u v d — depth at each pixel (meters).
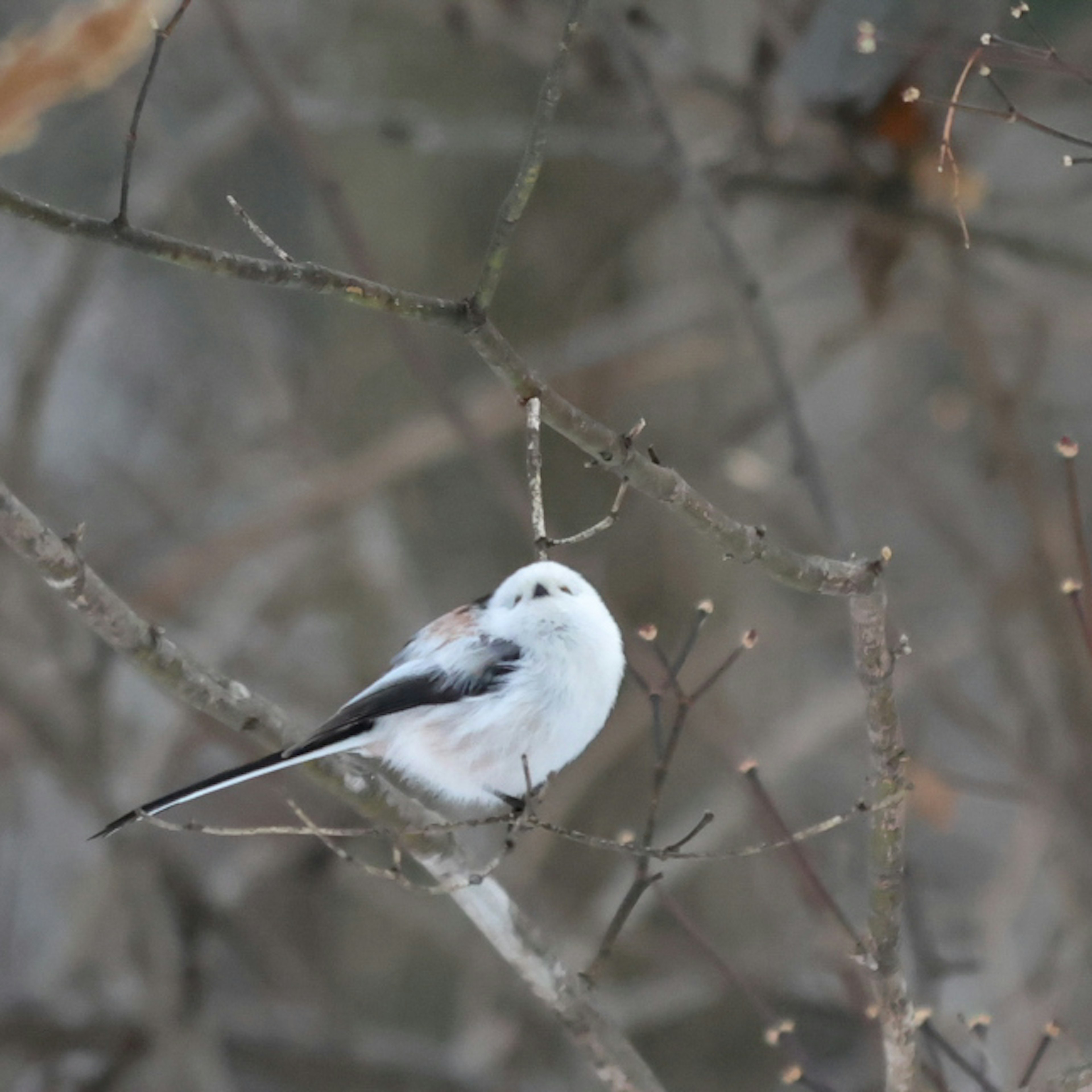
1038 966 11.02
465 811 8.28
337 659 14.91
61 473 16.89
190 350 18.23
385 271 12.48
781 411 11.36
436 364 12.39
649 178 12.14
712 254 12.74
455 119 12.35
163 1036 11.21
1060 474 14.26
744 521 12.62
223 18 10.27
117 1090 11.30
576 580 7.12
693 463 12.58
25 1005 11.38
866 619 5.54
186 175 12.70
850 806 13.91
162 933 11.38
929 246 11.83
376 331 13.20
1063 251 11.45
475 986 12.66
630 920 11.13
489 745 6.82
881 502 15.05
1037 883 12.84
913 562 15.20
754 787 6.55
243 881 12.44
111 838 11.28
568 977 6.65
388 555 13.22
